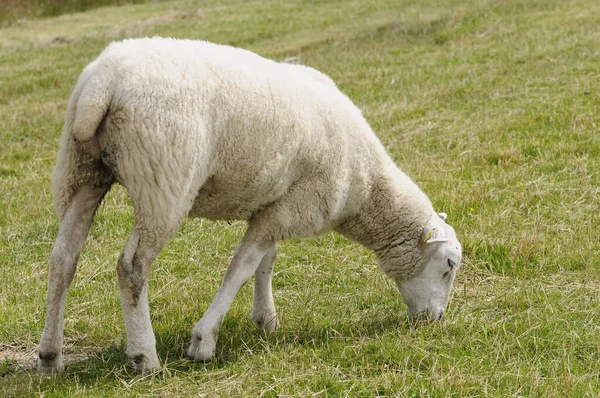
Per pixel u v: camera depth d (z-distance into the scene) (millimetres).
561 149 8602
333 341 4887
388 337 4910
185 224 7414
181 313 5477
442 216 5598
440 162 8750
